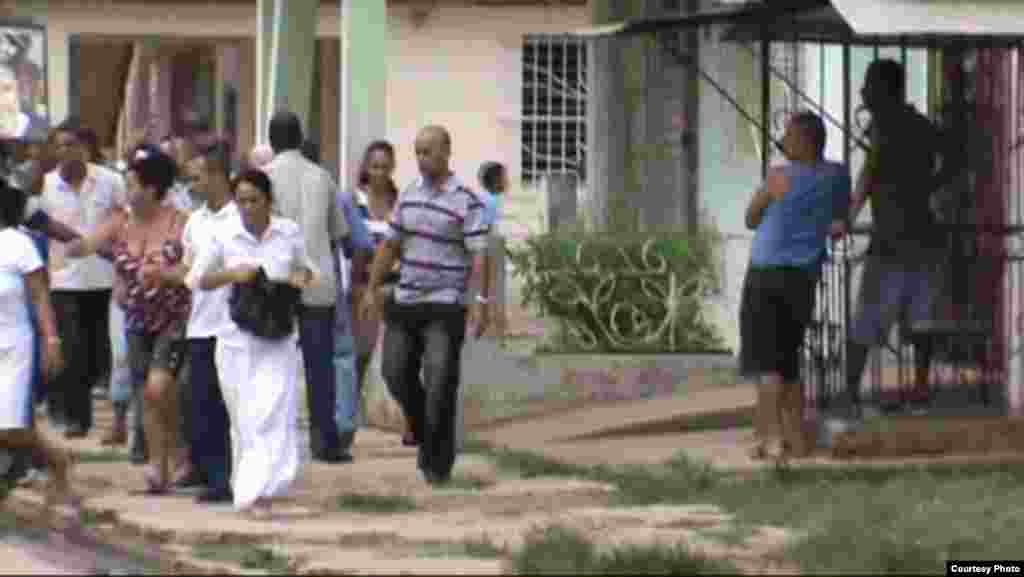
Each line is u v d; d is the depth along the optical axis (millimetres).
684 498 34562
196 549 30578
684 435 41531
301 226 39438
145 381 37938
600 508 33781
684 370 45406
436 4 79188
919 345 38938
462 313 35812
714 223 48688
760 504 33375
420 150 35875
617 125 51062
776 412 37344
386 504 33938
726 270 46844
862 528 30375
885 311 38719
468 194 35875
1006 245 39094
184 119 93375
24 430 34781
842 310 39219
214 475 34969
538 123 80062
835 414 38656
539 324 46375
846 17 34688
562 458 38344
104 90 92250
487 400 44375
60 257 44844
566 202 52594
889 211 38719
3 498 35500
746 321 37312
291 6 52656
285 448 33844
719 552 28984
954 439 37719
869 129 39188
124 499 35375
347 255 41375
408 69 79562
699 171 49406
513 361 44625
